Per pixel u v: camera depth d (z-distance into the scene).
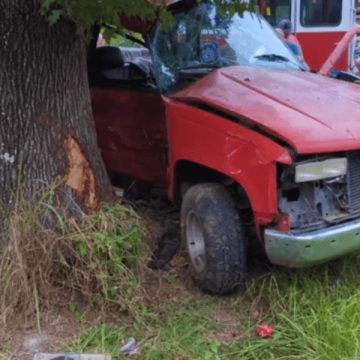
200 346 3.77
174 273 4.54
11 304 3.87
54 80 4.12
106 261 3.99
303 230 3.85
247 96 4.31
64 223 4.01
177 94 4.70
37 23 3.98
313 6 11.13
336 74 5.55
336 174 3.87
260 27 5.46
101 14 3.41
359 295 4.12
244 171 3.92
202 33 5.15
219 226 4.12
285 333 3.84
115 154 5.62
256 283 4.31
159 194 5.77
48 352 3.67
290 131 3.81
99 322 3.93
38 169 4.12
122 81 5.46
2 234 4.08
